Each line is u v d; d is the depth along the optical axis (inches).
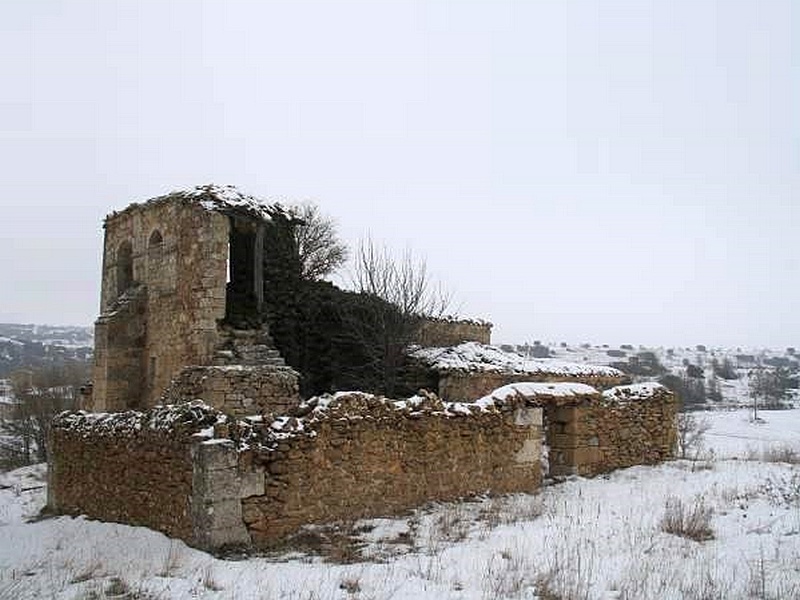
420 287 1182.3
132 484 423.8
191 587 285.6
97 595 279.7
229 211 697.6
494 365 985.5
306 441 388.8
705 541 355.3
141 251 800.3
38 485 728.3
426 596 266.4
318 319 917.8
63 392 1494.8
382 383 937.5
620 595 267.0
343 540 366.3
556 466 579.2
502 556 327.9
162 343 741.9
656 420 646.5
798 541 340.2
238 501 358.6
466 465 477.4
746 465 613.0
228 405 628.4
